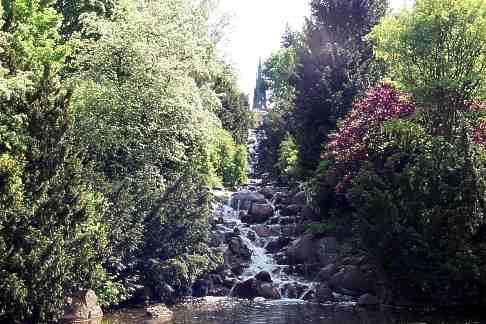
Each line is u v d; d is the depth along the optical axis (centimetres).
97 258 1402
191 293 1945
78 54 2130
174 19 2142
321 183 2289
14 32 1747
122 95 1852
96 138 1730
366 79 2612
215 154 2988
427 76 1880
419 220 1525
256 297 1903
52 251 1182
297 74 2895
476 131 1770
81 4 2548
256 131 5681
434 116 1883
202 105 2195
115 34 1942
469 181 1453
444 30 1781
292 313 1542
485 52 1777
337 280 1895
